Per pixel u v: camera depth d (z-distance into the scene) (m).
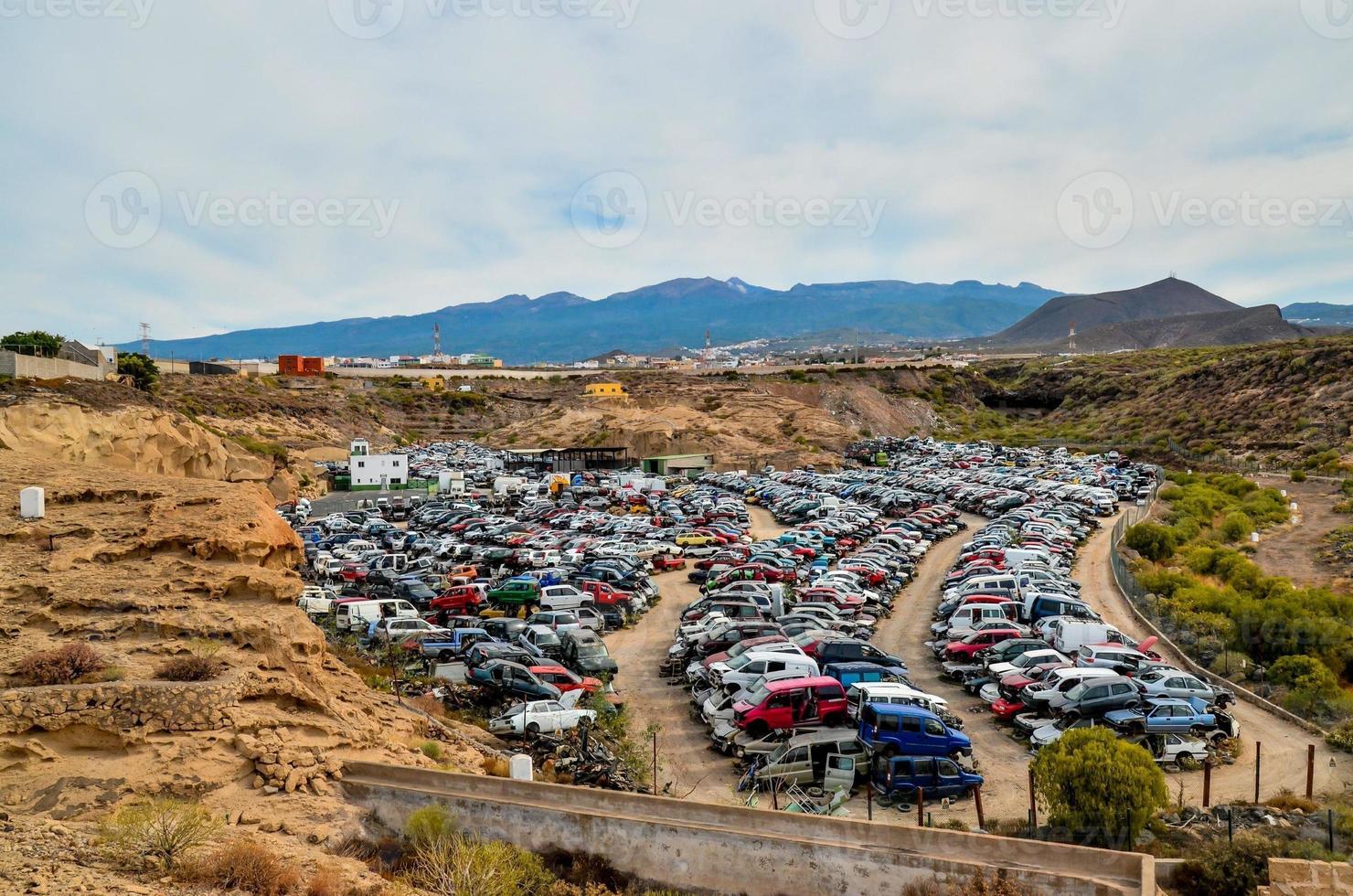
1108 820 20.84
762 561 55.44
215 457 82.12
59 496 27.56
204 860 14.47
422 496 105.38
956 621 41.00
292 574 26.41
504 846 17.09
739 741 27.70
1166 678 30.47
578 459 132.38
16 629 21.06
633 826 17.27
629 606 47.44
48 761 16.97
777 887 16.58
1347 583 54.69
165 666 19.86
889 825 16.48
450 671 32.84
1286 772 26.72
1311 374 127.12
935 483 98.88
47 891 12.58
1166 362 190.88
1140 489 89.62
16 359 69.56
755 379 188.25
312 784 18.25
